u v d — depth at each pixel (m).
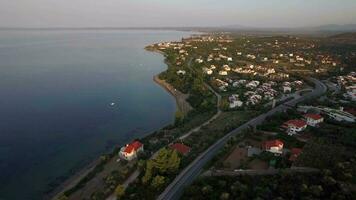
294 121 152.62
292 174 108.81
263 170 114.44
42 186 116.12
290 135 143.25
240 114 182.12
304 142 134.25
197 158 127.69
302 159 117.19
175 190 105.75
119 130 169.12
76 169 127.81
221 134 149.75
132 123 179.75
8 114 185.88
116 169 121.50
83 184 113.00
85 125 174.12
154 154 132.38
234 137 142.25
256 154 126.19
